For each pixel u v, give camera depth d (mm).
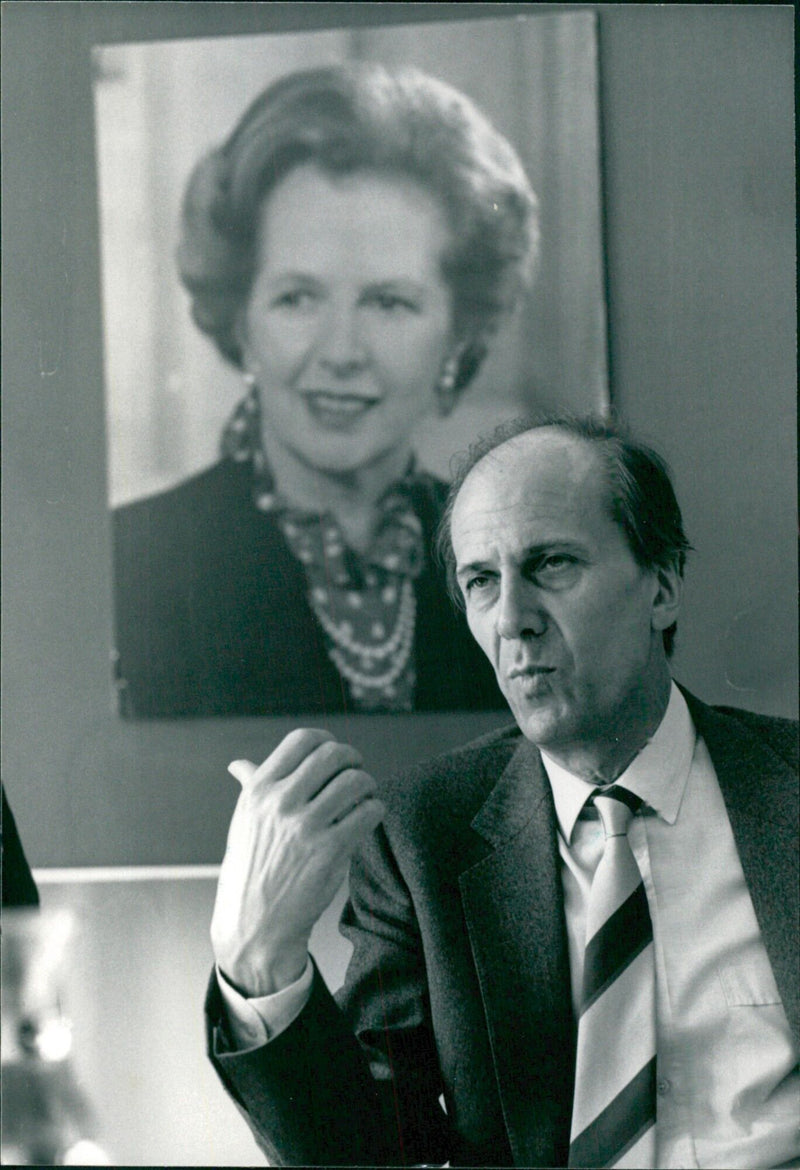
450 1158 1064
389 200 1306
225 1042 1071
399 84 1311
